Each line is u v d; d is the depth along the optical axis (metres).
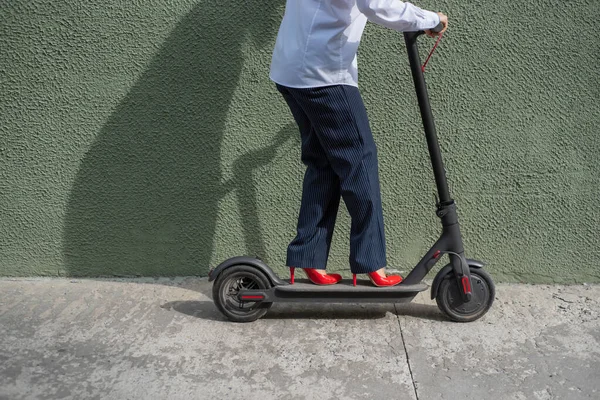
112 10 3.14
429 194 3.27
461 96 3.17
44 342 2.75
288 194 3.30
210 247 3.38
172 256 3.39
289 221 3.33
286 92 2.84
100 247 3.39
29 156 3.29
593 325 2.91
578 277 3.33
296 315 3.03
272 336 2.82
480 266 2.90
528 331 2.86
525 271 3.33
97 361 2.60
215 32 3.14
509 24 3.09
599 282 3.34
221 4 3.12
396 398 2.36
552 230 3.29
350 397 2.37
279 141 3.25
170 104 3.23
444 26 2.66
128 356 2.65
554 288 3.30
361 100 2.76
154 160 3.29
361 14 2.67
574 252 3.30
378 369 2.55
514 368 2.56
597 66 3.11
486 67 3.13
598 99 3.15
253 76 3.18
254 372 2.53
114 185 3.32
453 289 2.91
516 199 3.26
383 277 2.88
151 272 3.42
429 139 2.83
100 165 3.30
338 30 2.61
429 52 3.13
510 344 2.75
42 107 3.24
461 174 3.24
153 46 3.17
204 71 3.19
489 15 3.08
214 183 3.30
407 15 2.55
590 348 2.71
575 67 3.12
